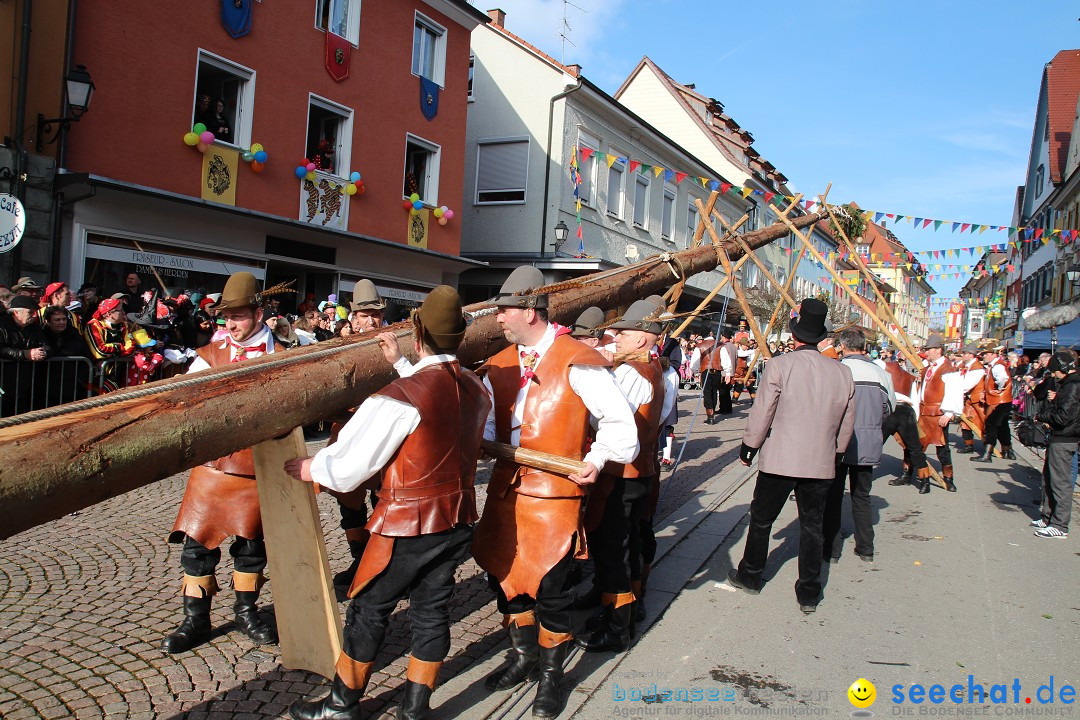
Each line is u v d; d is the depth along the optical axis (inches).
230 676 124.6
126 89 370.6
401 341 136.3
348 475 100.0
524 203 699.4
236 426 104.0
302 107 466.3
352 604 107.3
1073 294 890.7
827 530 212.7
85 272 361.1
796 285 1252.5
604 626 147.8
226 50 417.4
